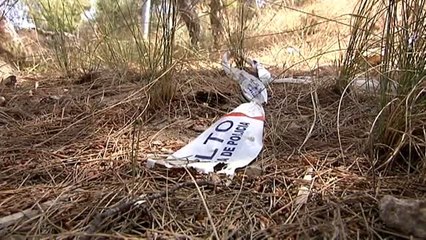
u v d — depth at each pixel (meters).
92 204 0.96
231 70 1.98
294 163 1.18
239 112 1.47
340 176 1.09
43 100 1.90
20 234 0.87
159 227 0.89
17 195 1.03
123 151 1.28
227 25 2.29
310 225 0.88
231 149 1.27
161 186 1.06
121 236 0.84
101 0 2.44
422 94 1.12
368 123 1.38
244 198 1.00
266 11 3.68
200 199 0.98
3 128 1.52
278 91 1.94
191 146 1.29
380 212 0.88
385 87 1.19
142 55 1.97
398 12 1.21
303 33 3.38
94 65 2.54
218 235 0.86
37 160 1.23
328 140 1.34
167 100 1.67
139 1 2.18
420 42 1.10
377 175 1.08
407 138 1.11
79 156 1.25
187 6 2.15
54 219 0.92
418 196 0.97
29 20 2.92
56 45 2.69
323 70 2.31
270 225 0.90
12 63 3.01
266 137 1.37
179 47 2.09
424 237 0.82
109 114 1.60
